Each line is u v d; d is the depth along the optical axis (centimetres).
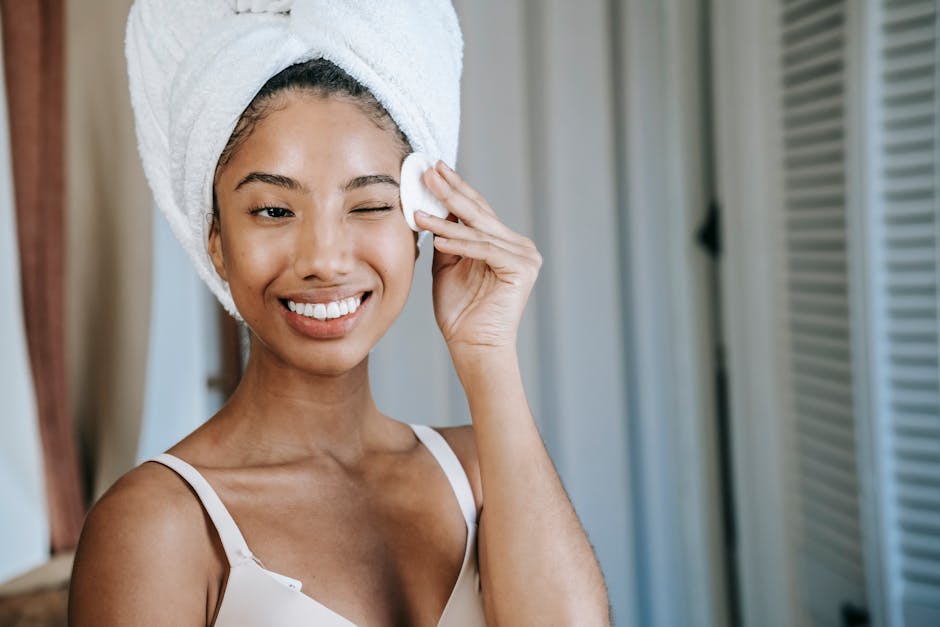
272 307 79
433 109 82
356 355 81
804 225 184
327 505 84
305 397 85
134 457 198
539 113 229
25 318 183
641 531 241
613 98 235
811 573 191
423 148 83
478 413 88
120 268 195
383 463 91
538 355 234
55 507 188
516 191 225
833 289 175
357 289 79
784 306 193
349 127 77
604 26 228
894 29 155
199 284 219
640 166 230
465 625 88
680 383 233
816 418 184
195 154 78
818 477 186
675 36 225
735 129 205
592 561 88
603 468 233
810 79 178
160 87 82
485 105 222
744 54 199
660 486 236
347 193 78
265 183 76
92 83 192
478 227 87
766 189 196
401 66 79
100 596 71
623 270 238
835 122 170
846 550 176
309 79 76
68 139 193
